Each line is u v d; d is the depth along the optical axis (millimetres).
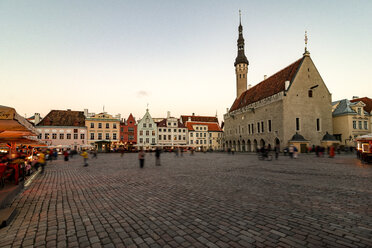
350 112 45062
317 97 45188
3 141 12359
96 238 4062
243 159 25906
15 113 4484
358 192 7391
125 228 4535
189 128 73438
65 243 3867
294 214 5164
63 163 23234
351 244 3605
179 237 4027
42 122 55438
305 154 35375
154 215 5320
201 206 5969
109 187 9023
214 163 20297
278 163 18969
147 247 3650
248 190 7906
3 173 8289
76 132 57531
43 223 4898
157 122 72062
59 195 7680
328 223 4566
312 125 43906
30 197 7410
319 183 9109
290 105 42500
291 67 47938
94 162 23703
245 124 56562
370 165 16266
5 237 4148
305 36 46312
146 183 9773
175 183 9625
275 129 43938
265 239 3855
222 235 4070
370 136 18109
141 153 17172
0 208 5664
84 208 6043
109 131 60812
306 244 3635
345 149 40375
